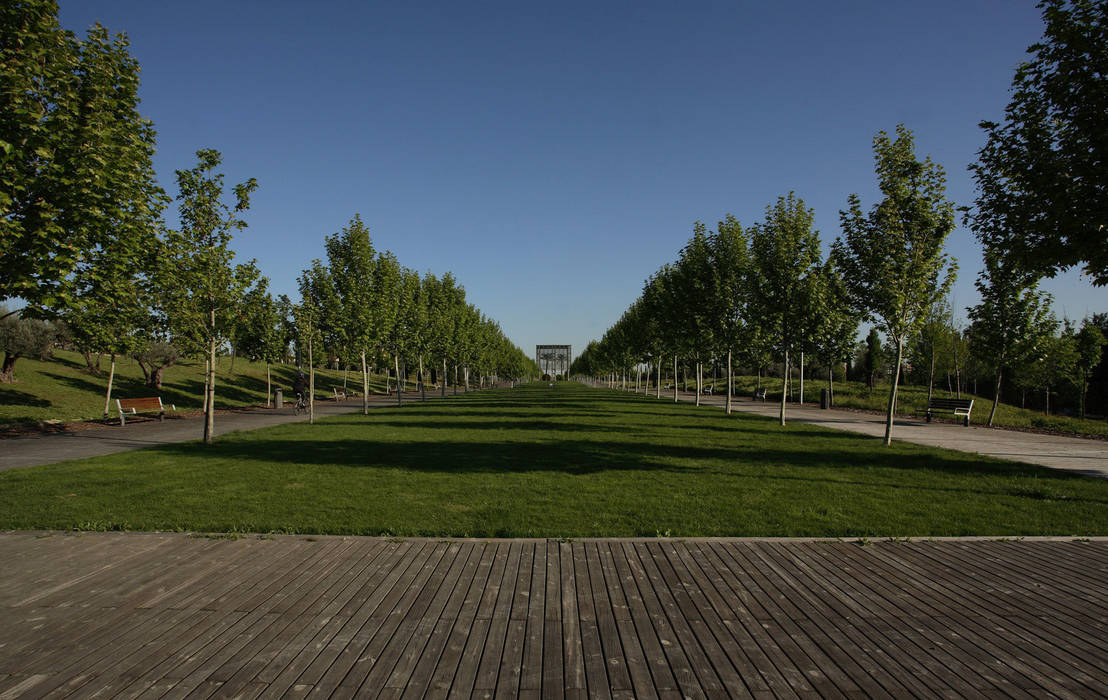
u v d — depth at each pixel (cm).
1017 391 4212
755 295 2045
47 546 583
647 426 1872
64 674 342
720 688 331
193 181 1320
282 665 354
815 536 627
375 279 2653
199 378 3547
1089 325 3000
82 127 717
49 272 696
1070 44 776
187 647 377
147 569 520
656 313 3259
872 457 1194
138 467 1035
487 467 1041
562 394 4956
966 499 802
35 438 1537
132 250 836
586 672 347
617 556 558
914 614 435
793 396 4009
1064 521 689
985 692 329
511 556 555
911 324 1405
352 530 634
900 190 1379
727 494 822
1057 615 435
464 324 4594
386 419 2166
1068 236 809
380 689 328
